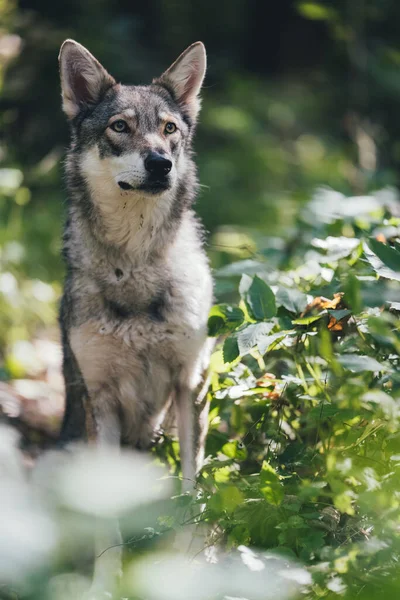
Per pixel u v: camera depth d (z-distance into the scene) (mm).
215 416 7285
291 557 4246
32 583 1271
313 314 6086
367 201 8758
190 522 5793
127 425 7488
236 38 28219
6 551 1206
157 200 6988
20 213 14203
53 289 13586
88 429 7250
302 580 3877
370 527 4750
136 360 7031
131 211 6867
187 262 7199
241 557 4406
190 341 6965
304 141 22688
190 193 7641
